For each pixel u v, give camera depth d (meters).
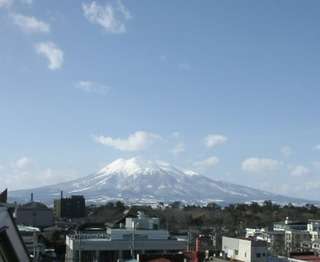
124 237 89.56
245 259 63.78
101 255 86.44
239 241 65.94
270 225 174.50
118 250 87.38
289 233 125.00
